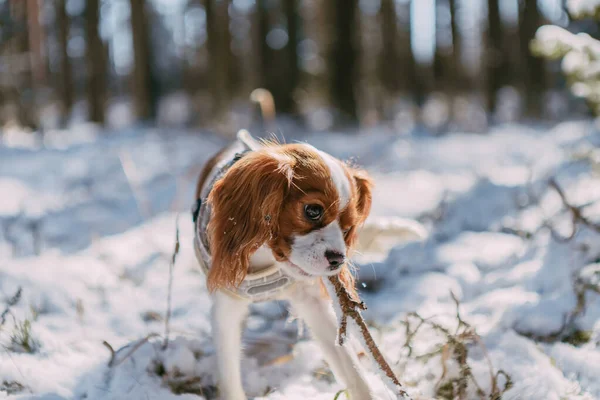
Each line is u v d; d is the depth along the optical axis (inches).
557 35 148.0
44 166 367.6
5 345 110.4
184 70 877.2
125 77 1086.4
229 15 681.0
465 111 693.9
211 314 98.3
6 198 277.6
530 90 549.6
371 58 822.5
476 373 100.0
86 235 207.3
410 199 231.0
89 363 106.0
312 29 772.6
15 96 593.9
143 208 244.5
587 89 153.6
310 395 102.7
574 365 102.0
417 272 157.0
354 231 89.0
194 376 107.3
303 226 82.5
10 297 134.1
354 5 533.0
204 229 97.0
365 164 325.1
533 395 93.4
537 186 197.8
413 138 456.4
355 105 535.2
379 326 123.0
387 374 85.7
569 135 277.7
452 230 190.5
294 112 598.2
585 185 171.2
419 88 781.3
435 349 108.0
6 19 540.1
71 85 710.5
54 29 712.4
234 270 85.2
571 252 133.4
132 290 148.8
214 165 116.3
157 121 660.1
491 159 318.7
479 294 138.7
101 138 508.1
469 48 855.1
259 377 109.0
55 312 134.0
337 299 88.0
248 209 83.8
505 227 181.3
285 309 138.3
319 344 97.0
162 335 118.6
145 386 100.5
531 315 116.0
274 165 83.6
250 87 818.2
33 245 190.4
